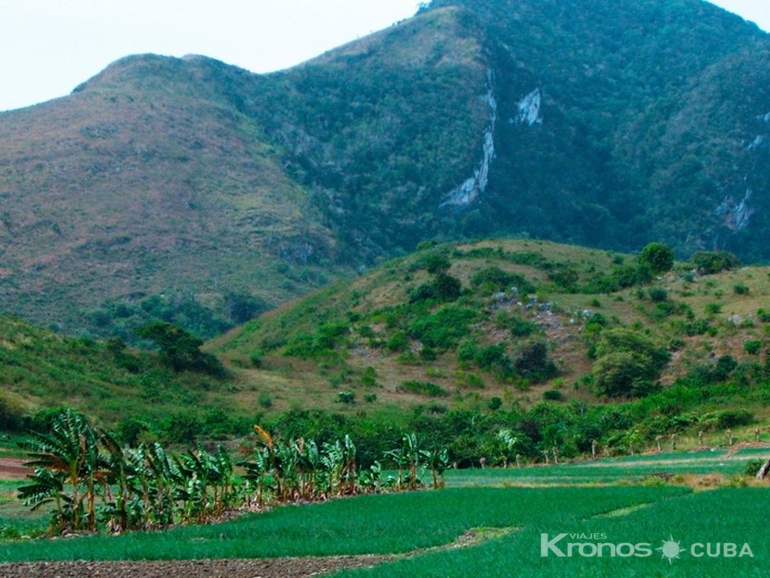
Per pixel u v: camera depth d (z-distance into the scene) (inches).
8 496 1520.7
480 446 2460.6
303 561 907.4
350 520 1189.1
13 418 2325.3
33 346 3046.3
